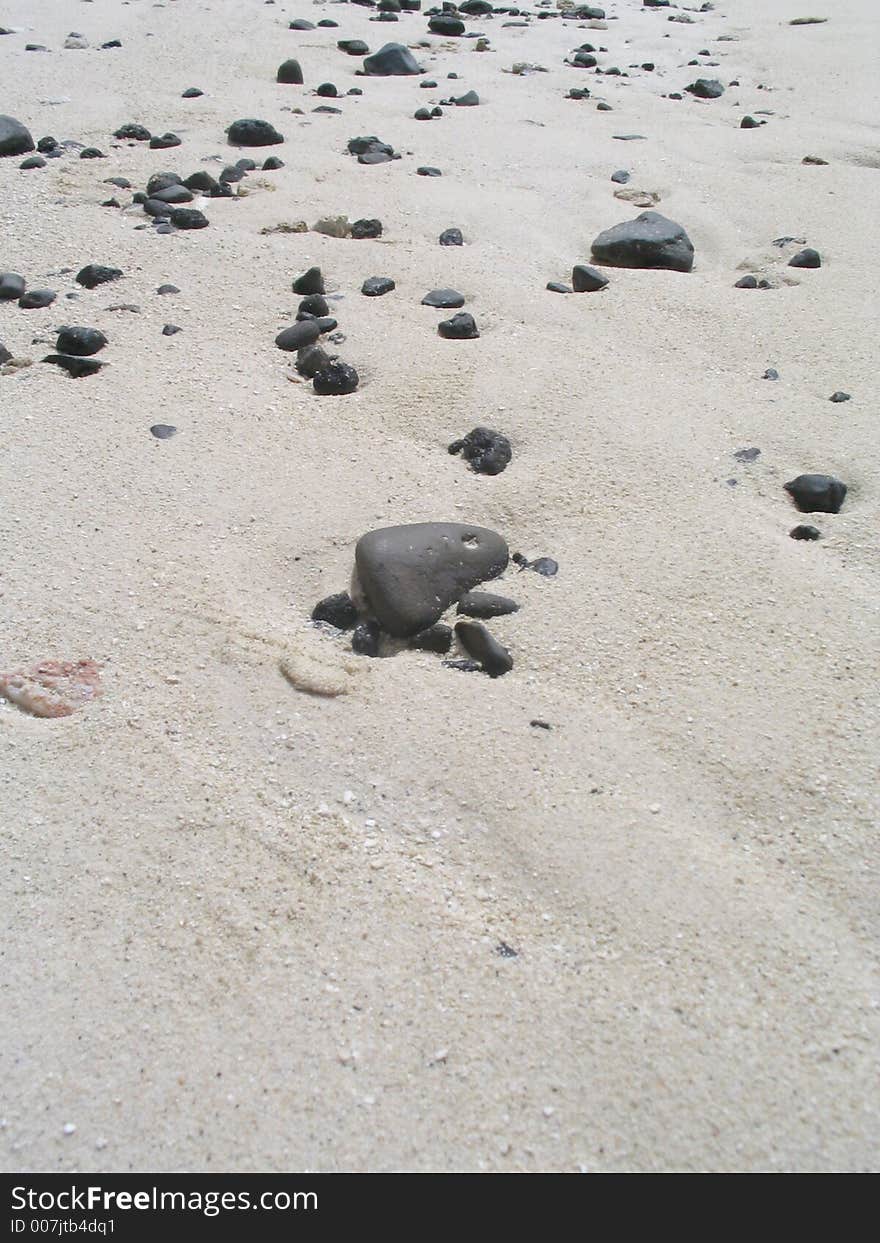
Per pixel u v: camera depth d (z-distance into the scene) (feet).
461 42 26.03
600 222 15.20
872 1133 4.86
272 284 12.82
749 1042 5.20
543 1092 5.01
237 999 5.40
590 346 11.58
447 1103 4.97
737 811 6.40
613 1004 5.36
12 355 11.23
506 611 7.87
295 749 6.80
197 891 5.92
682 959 5.57
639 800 6.43
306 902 5.87
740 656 7.46
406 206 15.26
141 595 7.97
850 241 14.37
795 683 7.23
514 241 14.35
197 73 21.62
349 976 5.50
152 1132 4.88
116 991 5.43
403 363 11.05
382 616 7.77
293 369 11.19
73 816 6.33
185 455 9.57
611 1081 5.04
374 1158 4.79
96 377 10.83
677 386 10.80
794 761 6.65
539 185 16.47
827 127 19.52
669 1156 4.79
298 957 5.59
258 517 8.80
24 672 7.25
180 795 6.47
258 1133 4.88
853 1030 5.26
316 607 7.97
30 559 8.26
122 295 12.51
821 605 7.89
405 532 8.13
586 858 6.06
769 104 21.45
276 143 17.84
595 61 24.61
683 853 6.10
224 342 11.59
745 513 8.89
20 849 6.13
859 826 6.26
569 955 5.61
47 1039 5.23
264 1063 5.13
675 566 8.26
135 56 22.53
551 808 6.34
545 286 13.12
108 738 6.86
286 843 6.19
